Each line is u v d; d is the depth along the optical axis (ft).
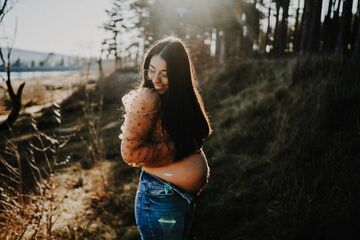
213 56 57.16
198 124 5.76
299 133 15.01
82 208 12.46
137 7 52.19
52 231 9.72
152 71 5.36
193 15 54.54
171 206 5.57
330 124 14.80
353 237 9.02
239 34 65.05
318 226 9.54
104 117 30.04
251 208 12.01
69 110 31.99
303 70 20.89
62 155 18.95
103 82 38.60
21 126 24.22
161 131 5.32
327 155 12.58
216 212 12.01
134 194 13.88
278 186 12.53
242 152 17.10
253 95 24.63
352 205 9.57
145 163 5.39
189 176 5.68
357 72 17.04
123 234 10.94
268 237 10.22
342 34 30.48
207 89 33.30
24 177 14.93
